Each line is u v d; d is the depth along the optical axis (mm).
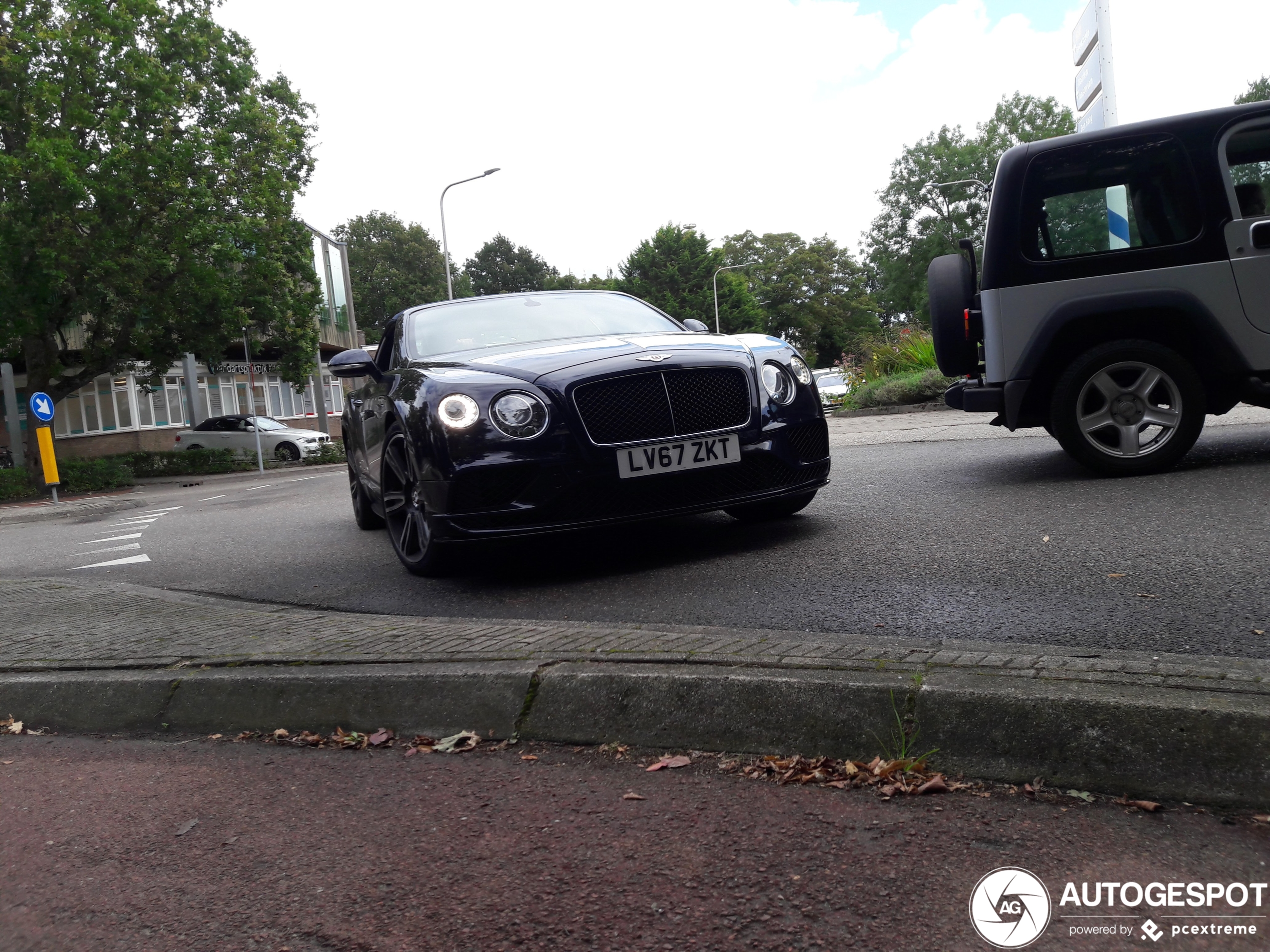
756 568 4305
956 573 3809
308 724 2951
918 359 18297
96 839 2350
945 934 1618
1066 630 2934
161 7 23578
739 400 4570
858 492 6316
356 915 1866
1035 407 5906
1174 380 5562
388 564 5707
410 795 2408
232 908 1944
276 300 26000
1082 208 5695
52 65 21984
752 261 87625
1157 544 3947
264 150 25062
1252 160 5520
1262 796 1937
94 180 21547
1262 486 4949
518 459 4258
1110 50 9516
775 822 2057
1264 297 5480
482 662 2910
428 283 74875
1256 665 2256
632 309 6051
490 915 1814
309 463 28516
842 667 2479
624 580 4395
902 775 2182
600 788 2322
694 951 1637
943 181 61938
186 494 17891
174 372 33594
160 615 4414
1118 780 2049
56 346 24094
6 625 4492
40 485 21766
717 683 2502
